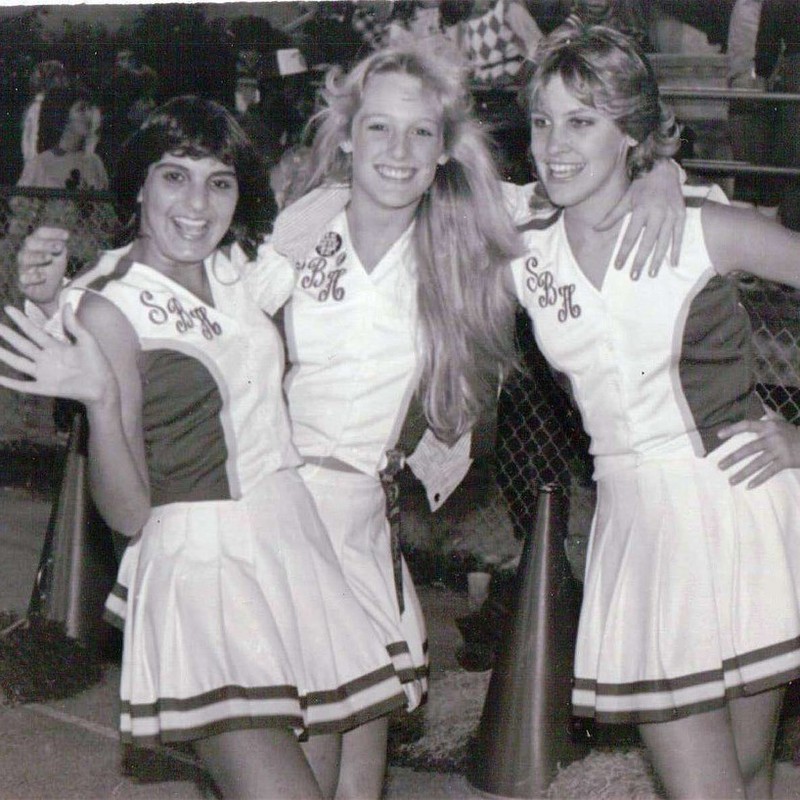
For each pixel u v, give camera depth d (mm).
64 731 4355
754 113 6262
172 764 4066
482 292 3178
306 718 2947
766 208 6270
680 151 6199
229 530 2906
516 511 6008
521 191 3219
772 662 2959
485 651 4625
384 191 3090
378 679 3053
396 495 3326
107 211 7387
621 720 2980
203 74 7211
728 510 2984
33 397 7551
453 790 3963
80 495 4762
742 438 3027
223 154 2871
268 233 3111
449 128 3121
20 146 8273
